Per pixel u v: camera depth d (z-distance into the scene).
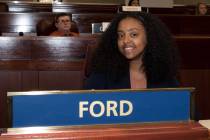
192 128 0.58
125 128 0.56
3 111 1.80
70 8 4.75
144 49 1.01
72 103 0.57
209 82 2.05
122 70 1.04
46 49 1.86
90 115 0.57
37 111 0.56
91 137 0.53
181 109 0.61
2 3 4.66
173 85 1.04
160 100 0.60
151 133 0.55
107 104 0.58
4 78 1.82
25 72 1.84
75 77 1.89
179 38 1.99
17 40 1.82
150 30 1.00
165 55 1.03
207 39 2.02
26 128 0.54
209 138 0.58
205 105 2.05
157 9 5.17
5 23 3.99
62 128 0.55
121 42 0.97
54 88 1.87
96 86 1.05
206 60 2.04
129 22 0.95
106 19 4.09
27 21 4.02
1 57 1.82
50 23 3.29
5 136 0.52
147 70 1.03
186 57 2.02
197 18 4.23
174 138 0.56
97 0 6.11
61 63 1.87
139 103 0.59
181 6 5.43
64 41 1.87
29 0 5.52
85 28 4.08
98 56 1.07
